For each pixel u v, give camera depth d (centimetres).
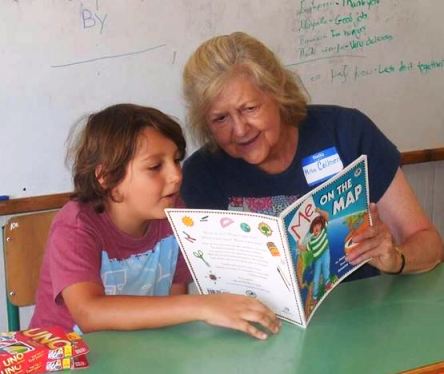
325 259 124
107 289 141
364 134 166
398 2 271
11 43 205
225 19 236
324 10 254
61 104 215
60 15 210
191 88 146
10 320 166
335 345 114
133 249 142
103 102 221
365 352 111
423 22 278
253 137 147
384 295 136
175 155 135
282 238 110
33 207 214
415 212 165
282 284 118
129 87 225
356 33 264
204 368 107
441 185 300
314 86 259
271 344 115
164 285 150
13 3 203
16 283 165
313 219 118
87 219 136
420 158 287
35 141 214
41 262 167
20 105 210
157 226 146
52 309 138
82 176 136
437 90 289
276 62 149
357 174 127
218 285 127
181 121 235
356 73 267
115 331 120
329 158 162
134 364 108
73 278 127
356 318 125
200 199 159
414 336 117
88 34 215
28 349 105
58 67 213
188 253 126
